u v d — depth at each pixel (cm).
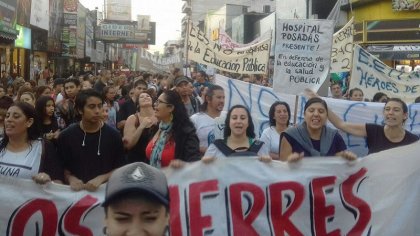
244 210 436
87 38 4191
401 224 454
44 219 411
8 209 406
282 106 661
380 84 1126
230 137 521
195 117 661
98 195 418
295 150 525
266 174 441
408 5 2256
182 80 887
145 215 189
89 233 414
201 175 432
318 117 520
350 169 450
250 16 4431
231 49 1394
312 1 2911
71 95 827
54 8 2944
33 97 787
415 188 456
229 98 962
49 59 3247
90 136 483
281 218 441
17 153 449
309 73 794
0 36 1739
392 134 562
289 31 794
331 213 448
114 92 949
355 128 586
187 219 427
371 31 2439
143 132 586
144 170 190
